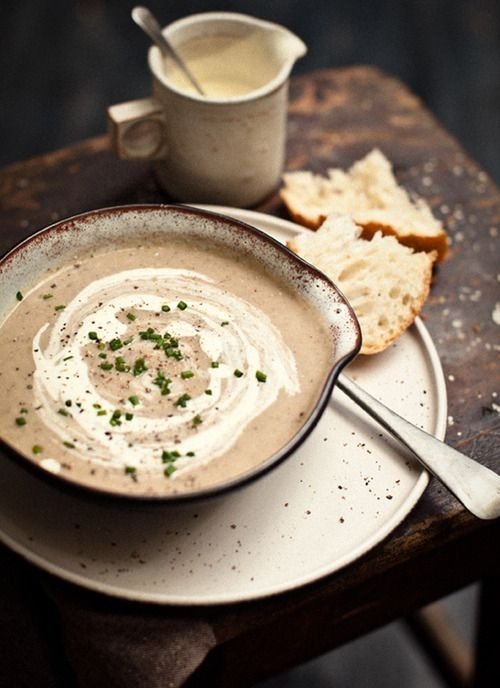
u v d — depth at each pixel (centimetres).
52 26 138
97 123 127
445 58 138
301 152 84
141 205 67
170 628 59
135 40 137
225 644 63
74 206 78
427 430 65
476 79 136
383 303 69
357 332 62
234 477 57
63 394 61
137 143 76
